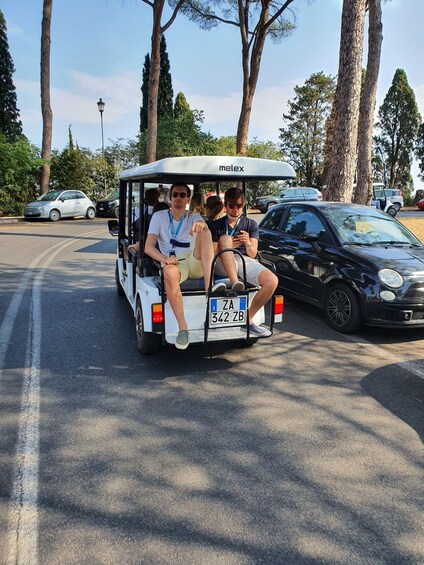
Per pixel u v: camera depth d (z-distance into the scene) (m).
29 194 25.34
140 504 2.59
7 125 35.94
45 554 2.23
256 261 4.77
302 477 2.85
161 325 4.24
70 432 3.35
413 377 4.43
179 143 29.08
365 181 14.20
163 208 5.22
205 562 2.18
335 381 4.32
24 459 3.01
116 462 2.98
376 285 5.38
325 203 7.16
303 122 50.94
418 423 3.54
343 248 6.00
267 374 4.47
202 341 4.27
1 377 4.30
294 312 6.81
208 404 3.82
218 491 2.71
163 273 4.14
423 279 5.33
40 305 6.86
